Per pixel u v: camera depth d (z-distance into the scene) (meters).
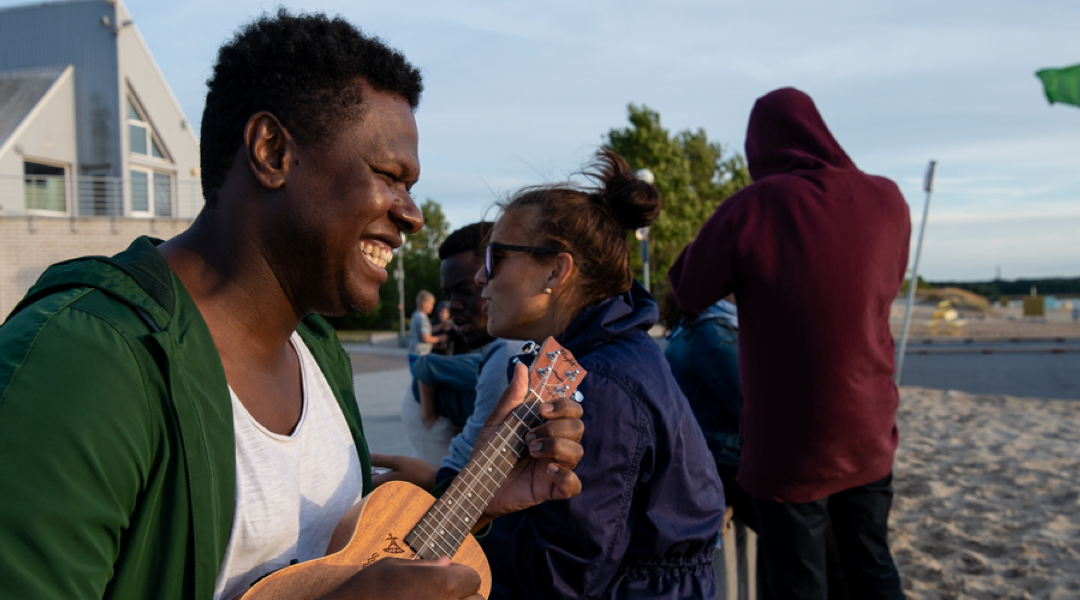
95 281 0.96
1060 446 6.46
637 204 1.91
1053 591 3.79
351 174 1.09
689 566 1.69
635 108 25.66
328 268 1.12
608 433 1.56
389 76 1.14
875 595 2.79
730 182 34.09
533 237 1.84
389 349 23.52
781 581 2.54
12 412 0.80
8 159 21.23
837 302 2.32
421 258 41.44
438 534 1.35
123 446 0.87
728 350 2.83
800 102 2.70
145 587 0.93
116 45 23.16
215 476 1.00
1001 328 28.75
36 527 0.77
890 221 2.46
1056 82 7.82
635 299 1.94
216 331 1.11
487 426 1.53
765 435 2.44
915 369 15.62
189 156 25.64
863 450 2.45
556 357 1.58
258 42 1.08
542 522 1.58
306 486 1.23
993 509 4.92
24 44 23.84
